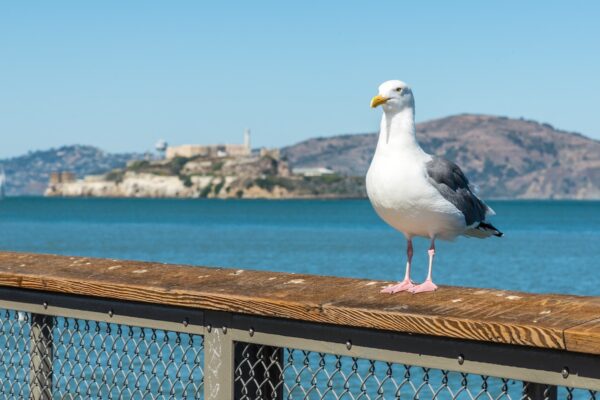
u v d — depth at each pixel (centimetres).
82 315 415
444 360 297
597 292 3691
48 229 10281
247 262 5503
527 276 4494
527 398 294
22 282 426
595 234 10162
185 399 381
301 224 12938
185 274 407
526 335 268
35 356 444
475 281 4250
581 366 265
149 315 388
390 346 312
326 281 378
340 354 327
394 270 4903
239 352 365
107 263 450
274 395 364
